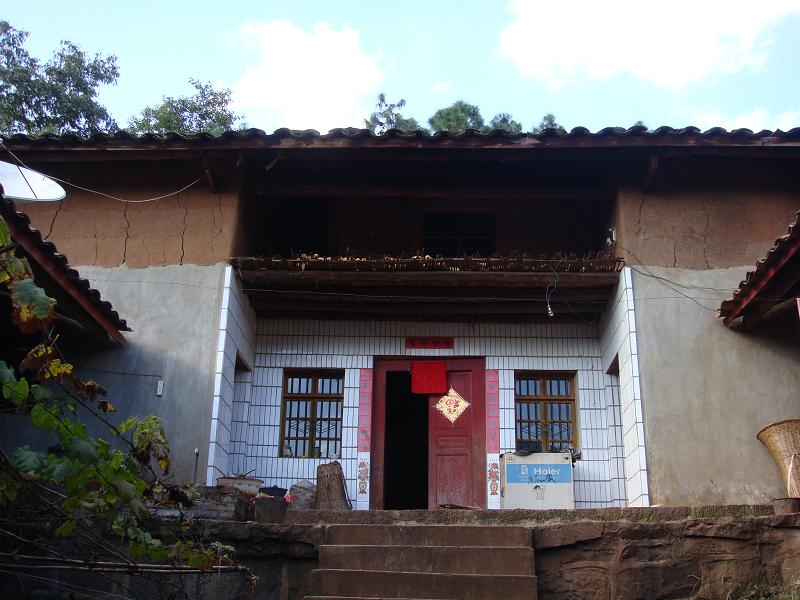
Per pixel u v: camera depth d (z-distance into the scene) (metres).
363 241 13.05
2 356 9.47
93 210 11.52
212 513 7.68
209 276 11.05
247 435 11.75
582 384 11.97
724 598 7.20
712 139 10.67
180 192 11.52
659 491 9.77
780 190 11.31
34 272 8.51
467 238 13.10
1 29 17.75
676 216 11.17
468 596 6.86
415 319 12.31
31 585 6.86
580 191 11.55
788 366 10.30
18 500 6.02
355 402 11.93
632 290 10.79
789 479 9.17
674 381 10.27
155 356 10.64
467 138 10.76
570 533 7.45
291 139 10.82
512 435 11.69
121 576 6.99
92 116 18.11
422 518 8.12
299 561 7.48
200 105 19.98
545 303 11.77
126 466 4.77
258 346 12.25
